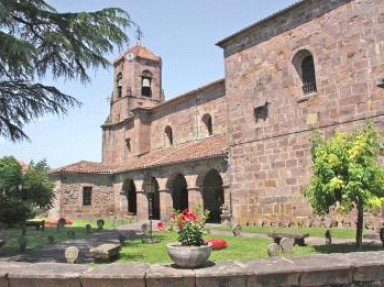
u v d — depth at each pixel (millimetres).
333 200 9594
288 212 17312
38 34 11664
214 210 26609
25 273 4477
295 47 17578
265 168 18594
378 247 10445
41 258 11062
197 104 28844
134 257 10703
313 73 17172
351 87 15117
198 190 22984
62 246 13773
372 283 4656
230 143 20703
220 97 26547
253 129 19391
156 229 20297
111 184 34406
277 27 18562
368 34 14680
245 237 14797
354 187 9102
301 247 11211
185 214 5633
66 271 4547
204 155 22109
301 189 16828
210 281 4371
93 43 11773
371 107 14391
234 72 20859
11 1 10523
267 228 17422
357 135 9938
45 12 11297
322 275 4531
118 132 38938
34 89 11914
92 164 35500
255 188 19016
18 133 12266
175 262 4785
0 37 9648
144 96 39000
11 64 10367
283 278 4461
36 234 18609
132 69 38781
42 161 26281
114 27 11703
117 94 40312
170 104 31922
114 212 33500
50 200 26203
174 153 27172
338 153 9531
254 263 4781
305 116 16922
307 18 17109
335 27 15891
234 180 20234
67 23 11531
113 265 4836
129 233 18672
